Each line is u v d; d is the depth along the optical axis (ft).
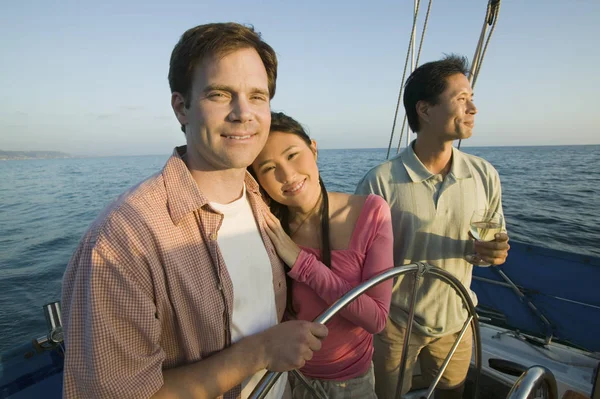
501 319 10.19
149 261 2.92
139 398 2.79
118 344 2.77
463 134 5.89
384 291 4.60
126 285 2.80
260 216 4.14
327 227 4.72
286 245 4.40
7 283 29.73
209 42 3.13
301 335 3.34
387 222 4.82
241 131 3.25
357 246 4.66
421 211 6.32
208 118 3.21
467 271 6.61
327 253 4.66
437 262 6.37
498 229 5.61
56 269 32.58
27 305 25.85
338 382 4.76
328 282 4.29
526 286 9.39
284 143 4.23
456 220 6.29
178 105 3.51
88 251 2.80
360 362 4.86
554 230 37.47
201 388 3.04
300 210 4.84
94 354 2.71
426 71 5.94
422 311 6.42
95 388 2.71
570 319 8.76
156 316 3.06
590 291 8.52
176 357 3.30
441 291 6.38
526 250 9.43
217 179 3.63
